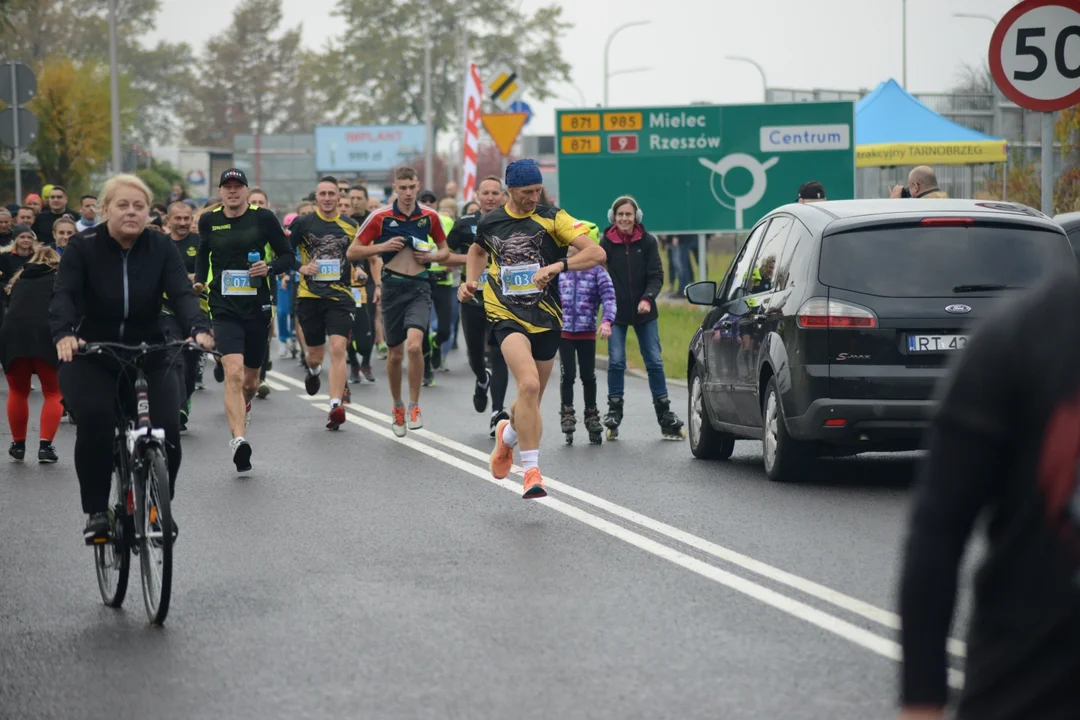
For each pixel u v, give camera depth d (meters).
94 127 94.81
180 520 17.25
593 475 20.48
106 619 12.55
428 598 12.97
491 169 141.50
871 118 55.41
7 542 16.31
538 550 15.09
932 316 17.94
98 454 13.05
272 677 10.52
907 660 4.78
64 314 12.95
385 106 188.62
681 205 54.94
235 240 22.36
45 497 19.48
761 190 54.62
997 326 4.81
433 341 38.44
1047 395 4.68
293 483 20.09
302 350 39.47
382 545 15.53
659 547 15.09
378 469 21.39
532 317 18.20
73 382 13.16
